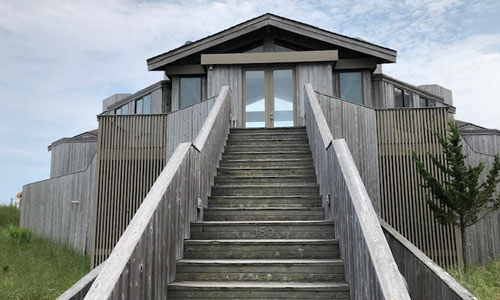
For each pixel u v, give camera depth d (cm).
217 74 1139
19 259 945
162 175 405
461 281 675
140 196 936
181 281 406
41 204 1321
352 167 418
